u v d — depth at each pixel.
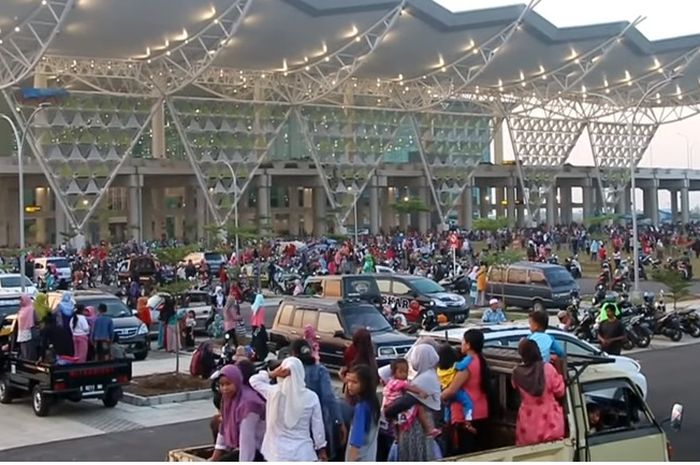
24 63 60.94
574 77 91.75
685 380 21.36
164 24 62.16
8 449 15.62
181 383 21.42
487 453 8.23
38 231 93.94
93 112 71.00
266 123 80.81
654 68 93.00
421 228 102.50
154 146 91.56
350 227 90.81
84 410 19.16
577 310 30.47
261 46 69.94
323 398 9.47
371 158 88.31
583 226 93.44
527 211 103.12
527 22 75.81
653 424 9.62
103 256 57.06
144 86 73.75
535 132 102.19
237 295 30.88
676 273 32.47
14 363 19.52
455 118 93.94
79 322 19.11
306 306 23.08
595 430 9.18
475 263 48.69
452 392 9.49
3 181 89.25
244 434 8.88
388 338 20.95
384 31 67.69
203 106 77.12
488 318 24.31
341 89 84.50
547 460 8.60
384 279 32.44
